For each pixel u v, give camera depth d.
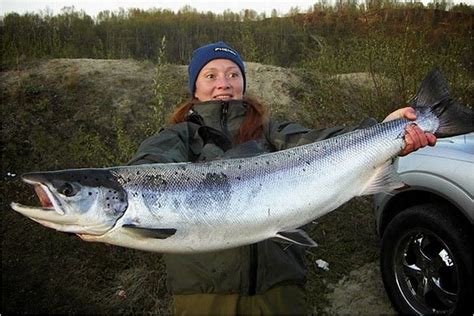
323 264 1.98
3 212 2.28
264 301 1.08
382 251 1.68
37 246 2.07
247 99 1.28
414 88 2.83
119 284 1.91
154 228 1.01
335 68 3.63
